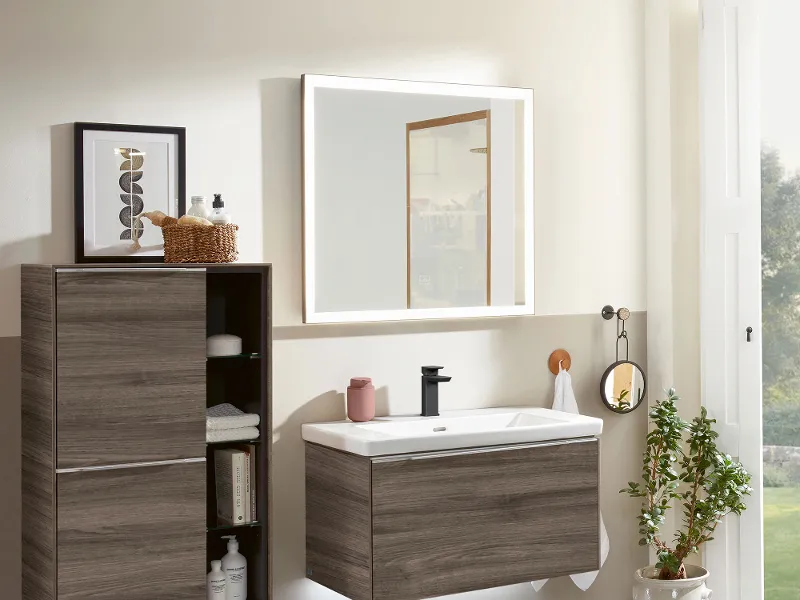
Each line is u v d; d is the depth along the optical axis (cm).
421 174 363
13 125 300
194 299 286
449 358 373
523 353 388
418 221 363
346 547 319
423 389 356
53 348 268
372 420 346
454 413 366
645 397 414
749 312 401
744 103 401
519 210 384
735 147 402
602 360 405
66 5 306
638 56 411
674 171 404
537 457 335
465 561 322
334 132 346
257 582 310
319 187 344
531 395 390
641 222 413
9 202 300
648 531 385
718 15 399
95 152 309
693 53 408
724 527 402
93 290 272
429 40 366
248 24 334
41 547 280
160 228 317
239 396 317
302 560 345
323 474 331
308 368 346
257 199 336
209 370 321
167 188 319
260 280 302
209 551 316
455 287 371
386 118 356
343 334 352
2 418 299
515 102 382
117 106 314
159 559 282
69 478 270
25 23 301
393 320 357
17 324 301
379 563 307
